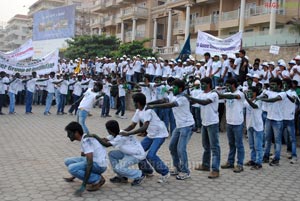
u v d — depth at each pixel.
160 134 6.36
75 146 9.17
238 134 7.26
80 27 55.09
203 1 30.55
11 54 17.92
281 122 8.12
